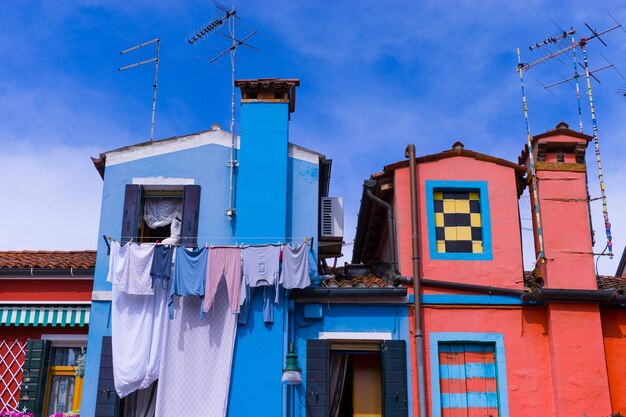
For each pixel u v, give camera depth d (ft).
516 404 44.47
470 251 48.06
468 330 45.88
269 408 43.93
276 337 45.14
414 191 48.34
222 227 48.29
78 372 47.55
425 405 43.75
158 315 45.27
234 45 52.70
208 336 45.14
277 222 47.57
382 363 45.16
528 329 46.06
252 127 49.88
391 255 48.78
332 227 51.88
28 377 47.37
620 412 44.29
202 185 49.29
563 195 48.08
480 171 49.44
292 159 50.16
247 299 45.55
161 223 49.24
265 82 50.52
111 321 45.55
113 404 43.98
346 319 46.19
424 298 46.37
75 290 49.11
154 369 44.27
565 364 44.32
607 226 46.93
